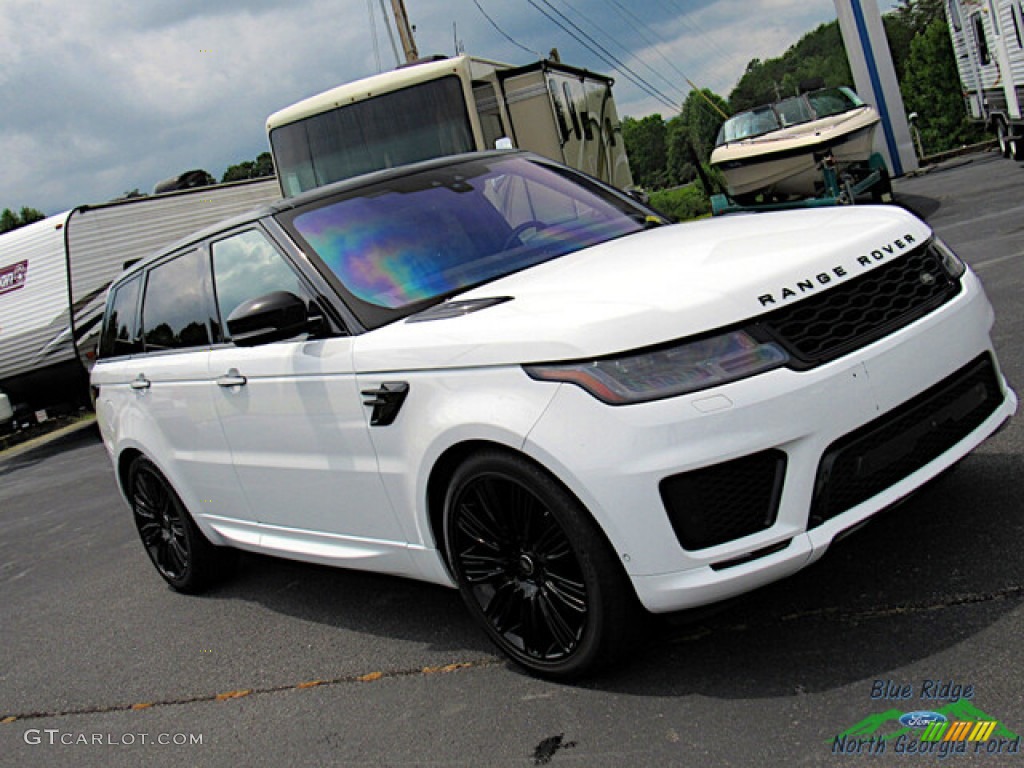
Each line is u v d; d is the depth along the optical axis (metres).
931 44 82.50
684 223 4.21
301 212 4.14
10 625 5.71
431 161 4.55
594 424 2.79
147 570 6.16
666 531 2.76
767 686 2.90
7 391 15.87
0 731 4.14
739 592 2.80
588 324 2.87
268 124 11.49
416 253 3.89
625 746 2.79
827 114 14.99
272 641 4.39
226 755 3.40
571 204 4.38
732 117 16.20
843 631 3.09
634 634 3.03
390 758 3.08
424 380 3.27
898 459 2.94
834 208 3.76
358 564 3.91
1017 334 5.99
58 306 15.39
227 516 4.69
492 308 3.25
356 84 11.20
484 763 2.91
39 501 10.21
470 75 11.02
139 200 16.08
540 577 3.18
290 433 3.93
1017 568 3.17
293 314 3.59
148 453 4.99
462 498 3.28
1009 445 4.24
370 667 3.82
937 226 11.57
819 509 2.81
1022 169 15.88
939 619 3.00
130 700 4.12
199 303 4.55
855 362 2.85
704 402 2.71
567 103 12.26
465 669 3.58
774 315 2.84
